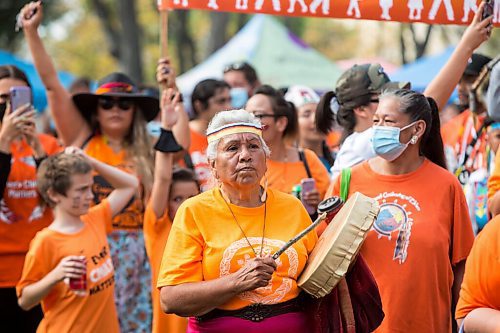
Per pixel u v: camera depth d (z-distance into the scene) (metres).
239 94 14.29
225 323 6.57
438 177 7.98
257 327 6.55
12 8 39.28
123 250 10.74
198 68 24.83
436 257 7.78
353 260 6.85
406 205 7.88
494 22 9.21
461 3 9.23
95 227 9.76
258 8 9.36
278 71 24.48
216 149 6.71
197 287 6.43
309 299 6.75
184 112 11.05
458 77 9.00
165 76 10.51
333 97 10.00
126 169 11.15
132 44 39.00
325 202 7.12
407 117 7.84
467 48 8.98
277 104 10.23
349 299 6.89
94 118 11.46
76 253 9.32
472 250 6.44
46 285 8.95
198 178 11.13
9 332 10.59
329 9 9.24
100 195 10.74
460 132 10.93
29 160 10.59
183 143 11.00
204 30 55.16
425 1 9.22
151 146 11.38
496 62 9.34
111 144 11.34
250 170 6.61
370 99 9.17
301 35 57.78
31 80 21.25
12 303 10.55
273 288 6.58
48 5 48.28
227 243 6.59
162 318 9.69
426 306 7.75
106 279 9.54
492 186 8.05
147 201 10.93
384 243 7.83
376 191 7.98
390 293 7.75
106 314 9.49
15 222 10.50
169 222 10.13
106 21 43.16
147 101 11.36
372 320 7.02
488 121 10.16
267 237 6.66
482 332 6.18
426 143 8.19
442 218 7.87
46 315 9.27
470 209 10.20
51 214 10.66
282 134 10.45
